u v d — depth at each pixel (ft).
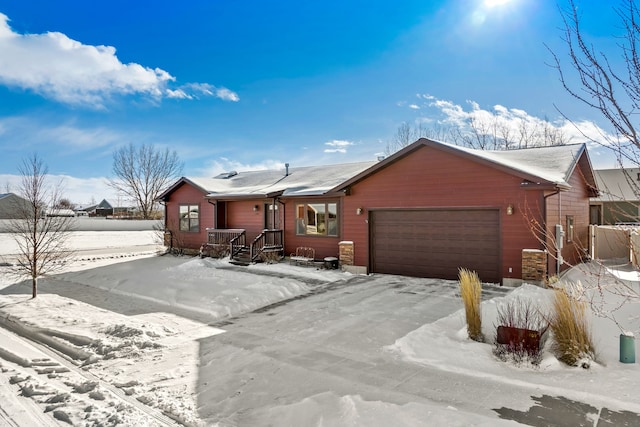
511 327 18.43
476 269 37.73
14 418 14.24
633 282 32.45
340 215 48.88
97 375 18.28
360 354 19.81
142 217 159.22
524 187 33.73
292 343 21.88
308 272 45.03
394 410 13.65
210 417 13.93
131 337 23.13
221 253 57.57
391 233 43.19
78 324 26.76
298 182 59.67
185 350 21.34
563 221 39.70
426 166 40.42
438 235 40.01
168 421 13.88
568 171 38.50
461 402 14.39
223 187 66.69
